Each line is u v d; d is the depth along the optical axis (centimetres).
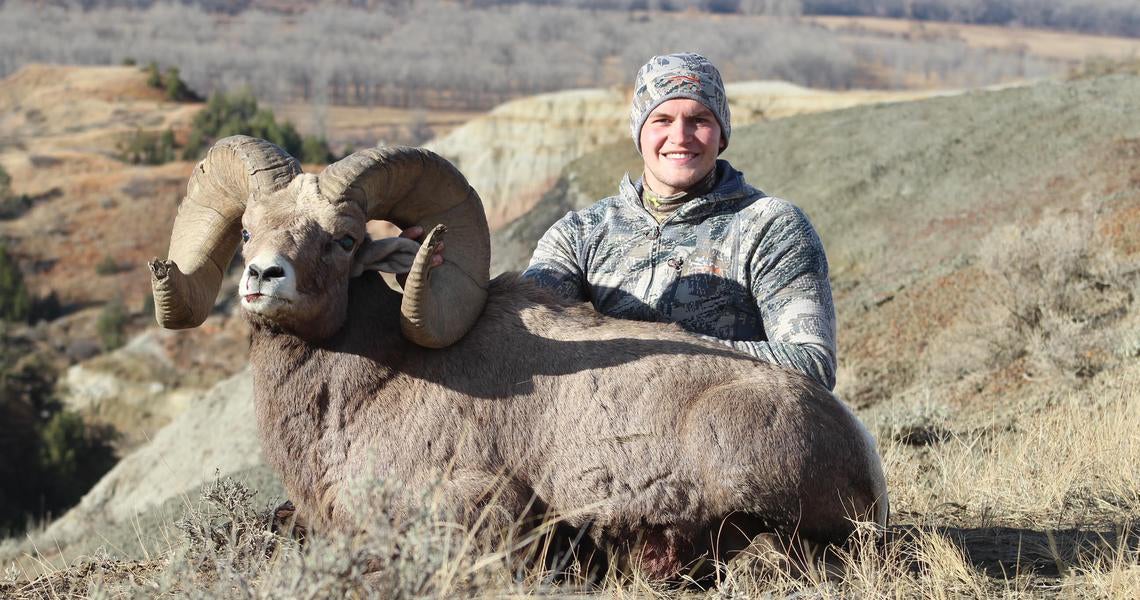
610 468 423
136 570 481
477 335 448
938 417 1028
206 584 385
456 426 429
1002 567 435
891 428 988
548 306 461
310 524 442
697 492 418
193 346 6969
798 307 461
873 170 2381
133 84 18225
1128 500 571
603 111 6178
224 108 15650
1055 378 1033
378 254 440
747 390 421
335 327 434
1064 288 1182
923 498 629
